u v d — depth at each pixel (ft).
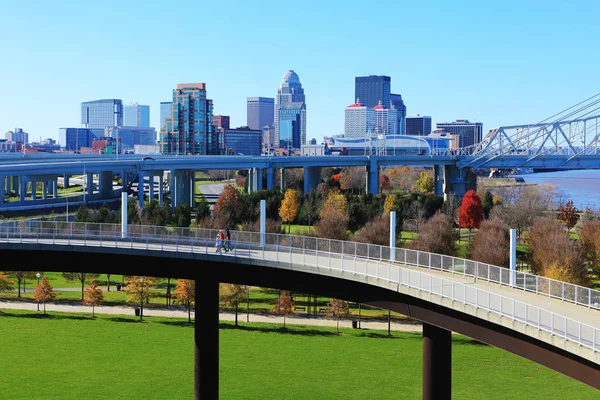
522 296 184.85
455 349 293.23
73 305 367.66
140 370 272.31
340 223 447.83
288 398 243.60
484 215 558.56
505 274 198.39
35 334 315.78
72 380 260.62
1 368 272.51
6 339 307.99
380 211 549.13
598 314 163.53
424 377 199.00
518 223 508.94
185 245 257.34
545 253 353.92
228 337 311.27
